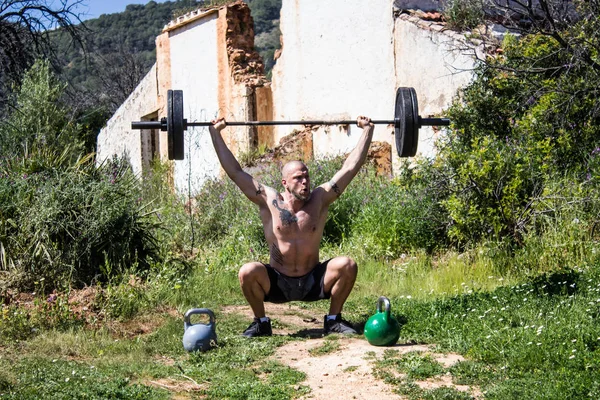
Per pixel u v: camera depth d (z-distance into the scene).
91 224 9.83
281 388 5.87
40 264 9.61
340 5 16.95
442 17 15.26
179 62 22.58
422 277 10.26
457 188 11.11
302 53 18.36
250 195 7.60
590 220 10.30
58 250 9.80
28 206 10.05
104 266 10.01
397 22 15.36
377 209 12.24
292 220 7.44
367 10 16.17
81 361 6.78
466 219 10.69
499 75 12.23
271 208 7.51
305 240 7.46
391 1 15.48
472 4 14.09
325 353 6.85
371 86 16.25
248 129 19.69
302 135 18.09
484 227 10.63
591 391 5.29
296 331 7.98
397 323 6.92
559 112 11.50
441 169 11.56
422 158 12.28
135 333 7.93
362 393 5.71
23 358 6.67
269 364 6.53
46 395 5.64
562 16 13.15
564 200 10.43
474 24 14.17
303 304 9.55
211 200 15.12
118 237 10.21
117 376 6.24
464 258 10.61
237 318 8.50
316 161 15.20
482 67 12.42
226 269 11.23
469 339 6.60
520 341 6.30
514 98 12.09
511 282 9.34
